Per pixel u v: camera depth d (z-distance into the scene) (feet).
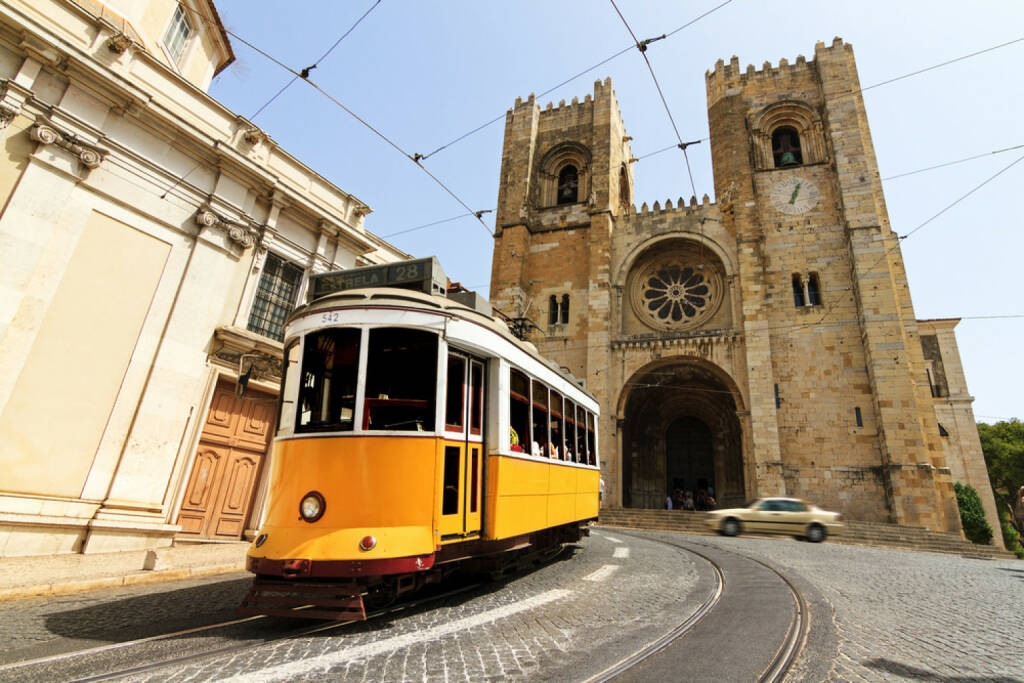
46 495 30.58
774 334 88.89
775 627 19.94
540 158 126.52
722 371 89.15
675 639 18.33
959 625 21.29
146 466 34.99
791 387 85.30
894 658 16.63
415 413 21.45
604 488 86.84
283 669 14.60
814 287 91.15
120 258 35.19
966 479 108.37
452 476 22.07
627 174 137.39
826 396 82.94
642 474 105.81
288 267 47.16
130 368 34.99
